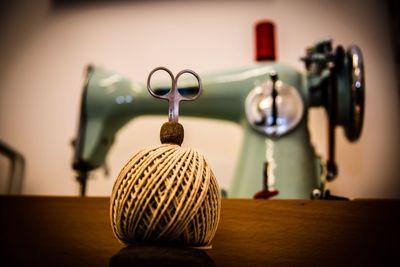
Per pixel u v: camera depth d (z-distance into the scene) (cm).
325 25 94
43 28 103
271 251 52
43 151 96
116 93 76
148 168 42
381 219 52
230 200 54
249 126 71
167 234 41
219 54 96
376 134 88
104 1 102
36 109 98
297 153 69
